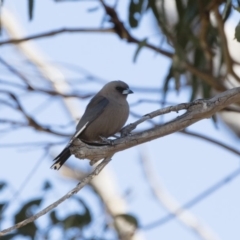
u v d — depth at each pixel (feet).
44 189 39.86
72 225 39.96
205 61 40.04
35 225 39.60
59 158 28.27
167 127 25.50
